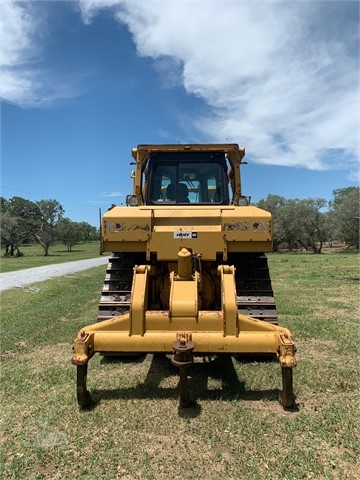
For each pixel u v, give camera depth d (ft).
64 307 31.27
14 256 185.16
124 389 13.89
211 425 11.08
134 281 13.76
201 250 15.35
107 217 15.67
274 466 9.24
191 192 20.36
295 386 13.82
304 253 176.55
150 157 20.56
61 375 15.49
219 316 12.64
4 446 10.36
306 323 23.76
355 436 10.48
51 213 227.20
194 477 8.91
